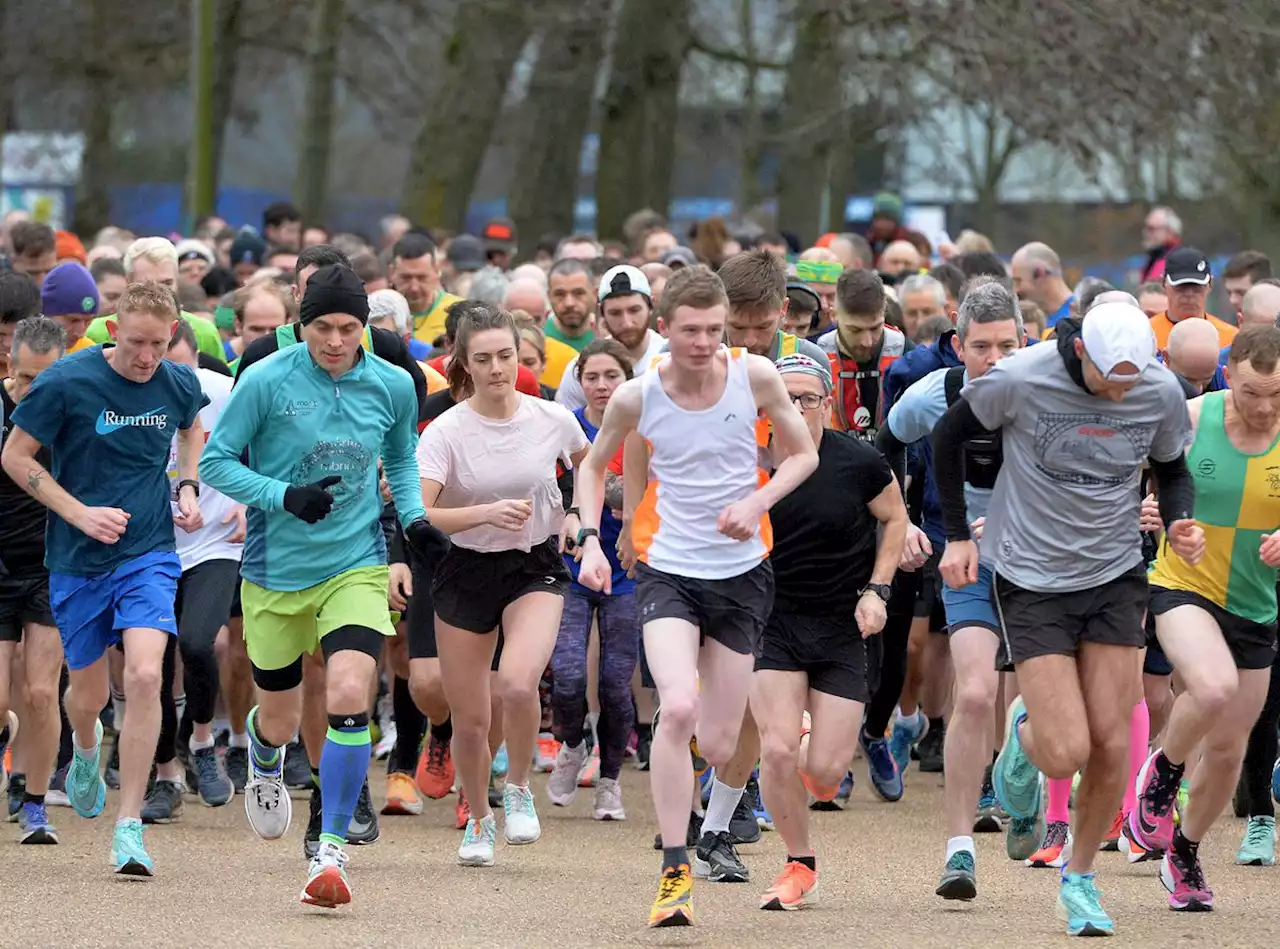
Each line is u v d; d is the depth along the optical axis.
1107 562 18.20
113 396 21.12
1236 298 33.62
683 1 61.09
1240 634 20.38
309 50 79.38
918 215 103.81
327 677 19.30
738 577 18.36
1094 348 17.38
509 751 22.31
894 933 18.39
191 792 27.02
